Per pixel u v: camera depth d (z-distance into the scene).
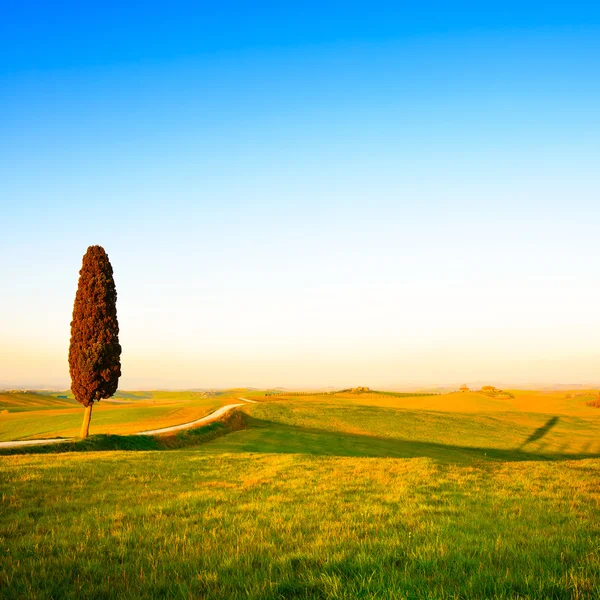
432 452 57.94
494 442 77.62
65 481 15.77
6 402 149.38
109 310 42.38
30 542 8.62
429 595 5.52
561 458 67.00
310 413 96.69
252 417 89.88
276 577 6.48
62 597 5.98
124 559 7.64
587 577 6.28
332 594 5.68
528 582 6.03
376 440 67.25
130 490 14.60
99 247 42.94
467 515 11.02
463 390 176.75
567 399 148.38
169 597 5.94
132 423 72.06
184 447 47.84
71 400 184.88
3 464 19.52
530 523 10.24
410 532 9.11
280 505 12.20
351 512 11.39
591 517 11.18
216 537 8.91
